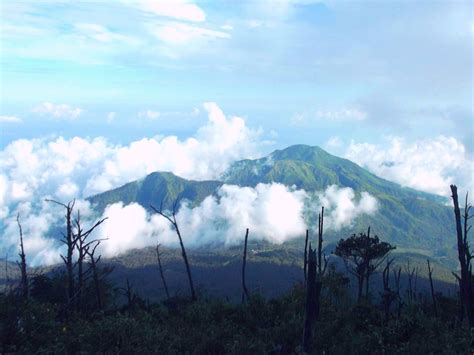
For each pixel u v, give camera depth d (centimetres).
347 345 1372
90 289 2444
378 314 1953
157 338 1230
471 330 1352
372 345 1371
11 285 1399
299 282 2356
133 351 1123
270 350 1359
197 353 1271
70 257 2175
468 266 2011
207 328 1496
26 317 1193
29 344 1063
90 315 1678
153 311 1925
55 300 2230
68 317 1594
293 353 1351
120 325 1183
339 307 2152
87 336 1138
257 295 1920
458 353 1216
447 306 2622
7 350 1030
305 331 1323
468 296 1964
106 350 1102
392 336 1436
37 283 2297
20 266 2325
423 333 1443
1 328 1084
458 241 2052
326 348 1379
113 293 2686
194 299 2555
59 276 2519
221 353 1277
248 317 1770
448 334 1343
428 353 1263
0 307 1188
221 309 1864
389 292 2252
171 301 2589
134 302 2431
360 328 1736
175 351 1217
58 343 1083
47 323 1224
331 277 2578
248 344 1288
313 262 1335
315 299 1329
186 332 1477
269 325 1675
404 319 1585
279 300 2017
